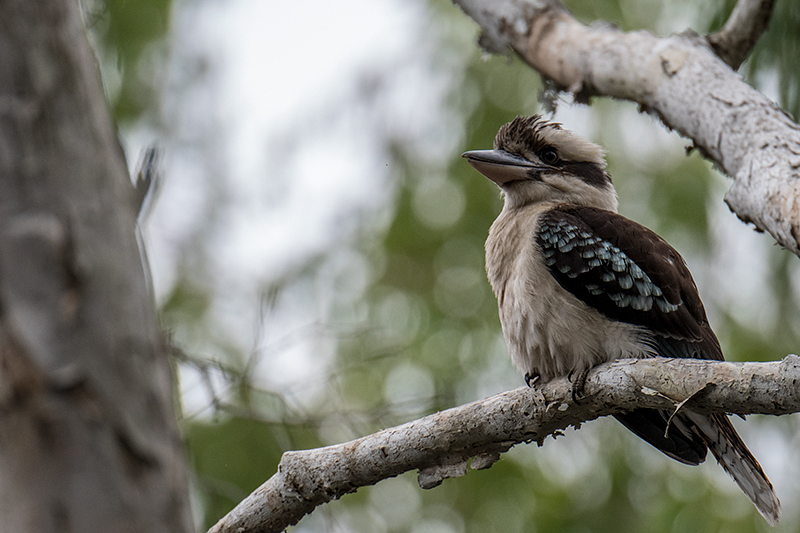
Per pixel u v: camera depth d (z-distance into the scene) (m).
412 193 12.84
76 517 3.22
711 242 11.94
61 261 3.39
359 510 11.57
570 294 8.03
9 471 3.23
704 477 11.58
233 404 9.50
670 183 12.17
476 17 8.56
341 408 9.38
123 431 3.35
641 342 7.87
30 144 3.46
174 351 8.38
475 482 11.57
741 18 7.13
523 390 6.89
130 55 11.90
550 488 11.56
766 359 11.37
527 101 12.66
